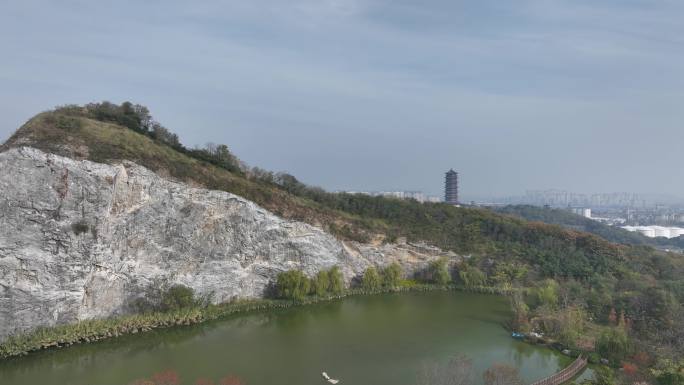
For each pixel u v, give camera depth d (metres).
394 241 116.19
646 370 53.97
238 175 102.06
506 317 86.38
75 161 66.56
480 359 63.69
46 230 62.25
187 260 79.44
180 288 74.94
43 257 61.53
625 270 104.00
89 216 66.06
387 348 67.12
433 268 113.44
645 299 79.44
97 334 63.38
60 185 64.12
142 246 74.00
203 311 76.56
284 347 66.25
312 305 91.50
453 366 55.16
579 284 95.31
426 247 118.44
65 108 88.12
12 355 56.19
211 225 83.75
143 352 62.16
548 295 86.56
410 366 59.78
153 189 76.50
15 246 59.66
